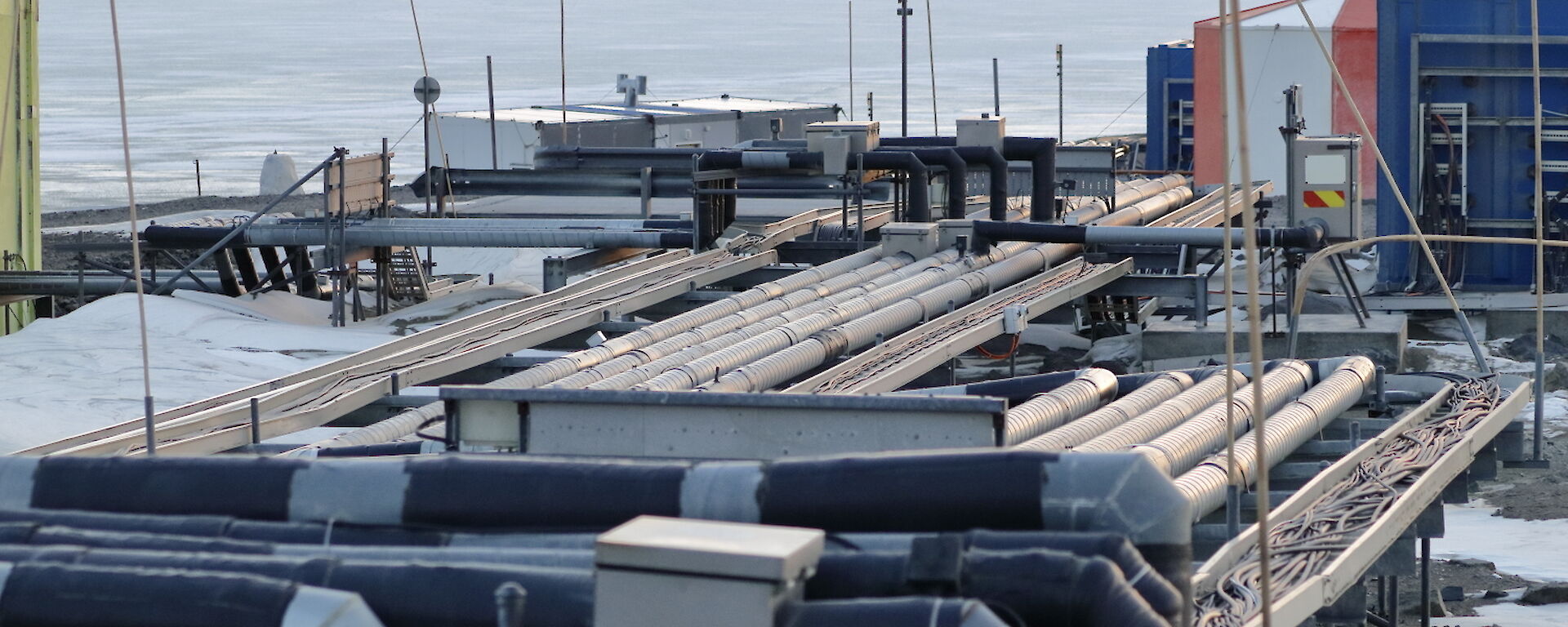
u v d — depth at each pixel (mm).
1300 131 86875
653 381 55781
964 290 79750
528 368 65688
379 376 60125
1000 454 22297
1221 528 38250
